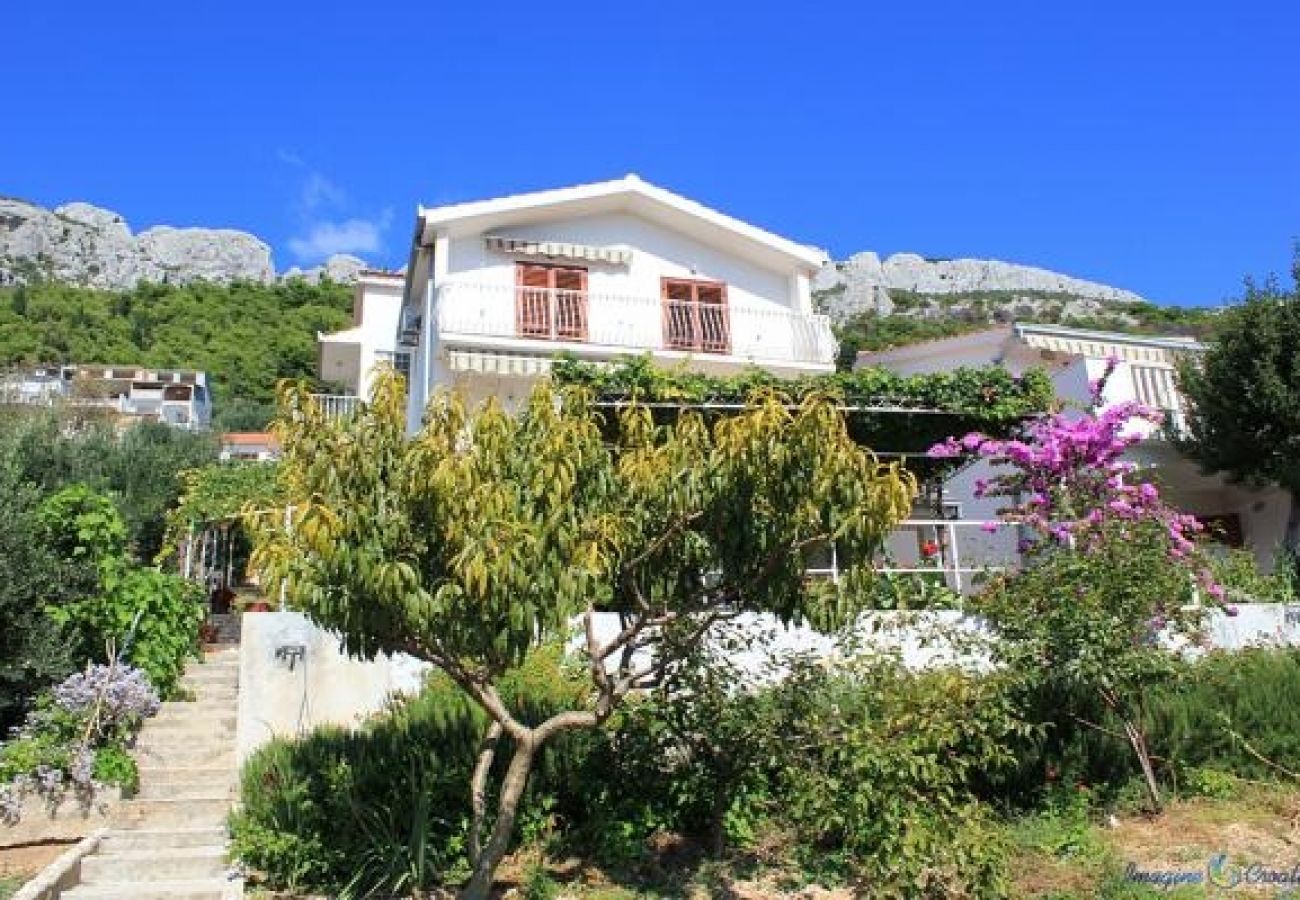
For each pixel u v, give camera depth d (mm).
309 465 7246
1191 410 20453
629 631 8492
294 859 9133
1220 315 20594
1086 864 9180
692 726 9711
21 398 33594
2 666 11258
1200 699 11656
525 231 22391
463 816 9492
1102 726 11133
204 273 155375
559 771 10141
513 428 7828
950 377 16531
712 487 7816
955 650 11703
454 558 6672
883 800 8352
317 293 87688
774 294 24141
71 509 12922
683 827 10164
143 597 12617
